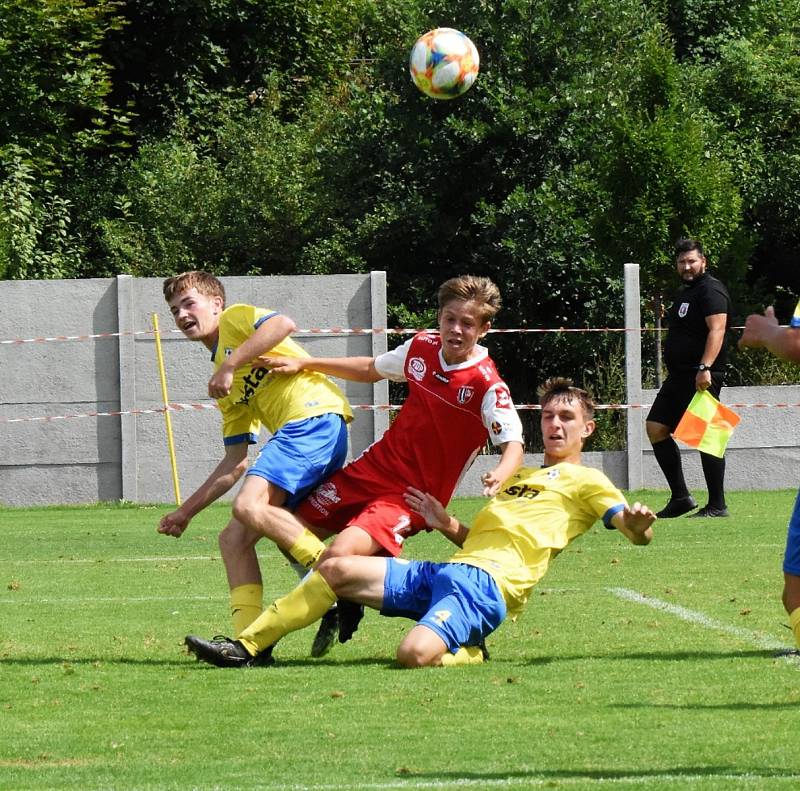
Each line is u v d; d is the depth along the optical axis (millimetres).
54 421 43250
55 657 17219
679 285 51688
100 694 14773
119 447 43469
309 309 43688
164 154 67938
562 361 57594
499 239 58250
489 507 17219
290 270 64875
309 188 64125
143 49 75250
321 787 10797
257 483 17203
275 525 16984
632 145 51312
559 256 56406
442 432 17312
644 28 62312
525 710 13656
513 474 16953
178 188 65438
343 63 81375
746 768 11289
